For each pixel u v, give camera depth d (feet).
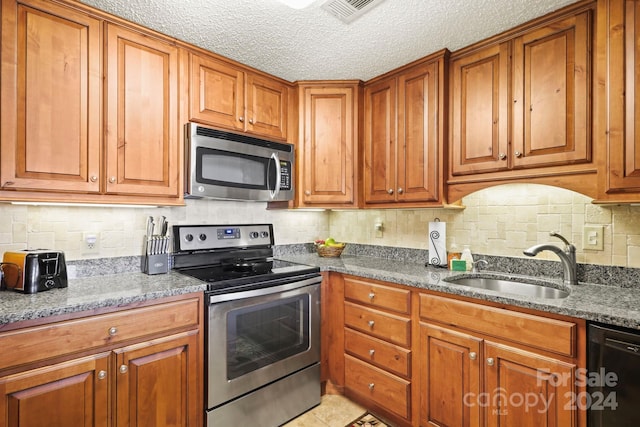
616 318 3.71
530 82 5.33
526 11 5.08
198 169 6.02
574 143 4.88
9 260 4.71
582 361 4.00
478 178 5.95
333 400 7.02
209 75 6.36
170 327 4.94
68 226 5.65
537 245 5.57
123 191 5.30
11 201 4.45
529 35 5.36
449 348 5.26
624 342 3.67
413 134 6.77
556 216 5.79
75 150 4.87
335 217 9.61
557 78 5.06
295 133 7.73
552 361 4.20
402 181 6.95
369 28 5.55
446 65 6.35
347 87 7.68
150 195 5.61
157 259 6.07
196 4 4.95
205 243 7.01
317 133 7.70
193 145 5.95
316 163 7.70
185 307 5.10
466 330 5.07
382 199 7.31
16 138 4.43
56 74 4.73
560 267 5.72
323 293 7.18
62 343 4.05
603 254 5.31
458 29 5.57
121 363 4.49
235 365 5.57
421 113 6.63
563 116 4.99
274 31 5.66
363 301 6.57
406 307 5.85
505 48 5.64
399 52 6.37
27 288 4.57
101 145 5.10
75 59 4.89
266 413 5.99
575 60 4.89
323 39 5.91
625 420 3.67
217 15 5.22
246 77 6.92
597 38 4.56
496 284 6.10
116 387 4.45
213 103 6.40
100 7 5.04
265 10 5.09
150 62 5.62
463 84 6.19
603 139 4.46
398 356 5.97
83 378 4.22
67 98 4.81
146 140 5.56
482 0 4.81
